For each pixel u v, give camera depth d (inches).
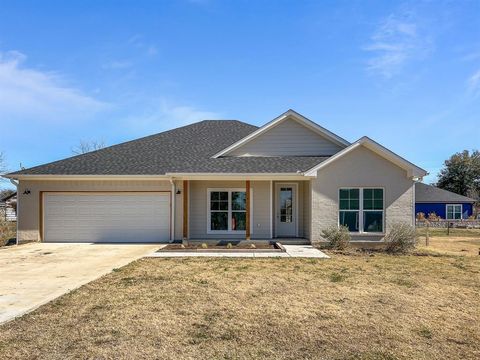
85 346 213.5
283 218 729.0
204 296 315.9
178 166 717.3
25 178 706.2
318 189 637.3
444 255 565.9
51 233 709.3
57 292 331.0
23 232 706.8
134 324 248.4
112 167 726.5
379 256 543.5
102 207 709.3
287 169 673.6
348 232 616.7
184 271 422.0
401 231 587.8
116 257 529.7
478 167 2278.5
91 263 480.7
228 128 920.9
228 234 713.6
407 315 271.0
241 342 220.8
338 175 635.5
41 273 416.8
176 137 876.6
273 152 749.3
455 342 223.3
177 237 698.8
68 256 539.8
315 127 737.6
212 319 259.3
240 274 406.6
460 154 2341.3
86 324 247.9
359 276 400.2
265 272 418.3
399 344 219.6
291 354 205.0
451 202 1690.5
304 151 745.6
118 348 211.2
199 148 810.8
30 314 268.1
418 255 561.3
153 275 399.5
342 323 253.6
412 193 626.5
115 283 362.6
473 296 324.2
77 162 757.9
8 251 592.7
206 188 719.7
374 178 631.8
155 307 284.7
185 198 689.6
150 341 221.1
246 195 679.7
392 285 360.8
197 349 210.7
